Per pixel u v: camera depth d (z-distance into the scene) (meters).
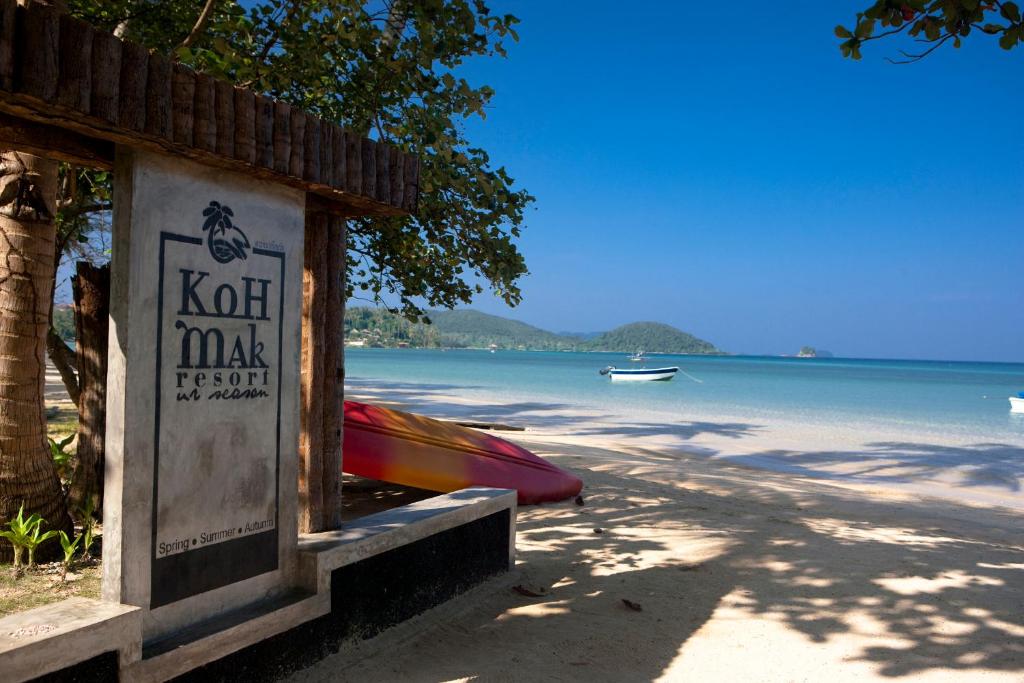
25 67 2.20
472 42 5.55
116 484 2.69
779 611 4.56
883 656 3.90
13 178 4.34
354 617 3.61
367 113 6.27
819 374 89.06
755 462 15.27
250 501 3.21
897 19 3.79
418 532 4.03
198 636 2.86
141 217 2.73
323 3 5.55
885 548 6.15
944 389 54.38
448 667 3.54
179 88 2.67
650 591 4.89
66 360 6.95
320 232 3.84
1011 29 3.60
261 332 3.26
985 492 12.42
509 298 6.75
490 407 27.59
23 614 2.54
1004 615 4.54
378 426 7.27
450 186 5.94
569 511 7.36
